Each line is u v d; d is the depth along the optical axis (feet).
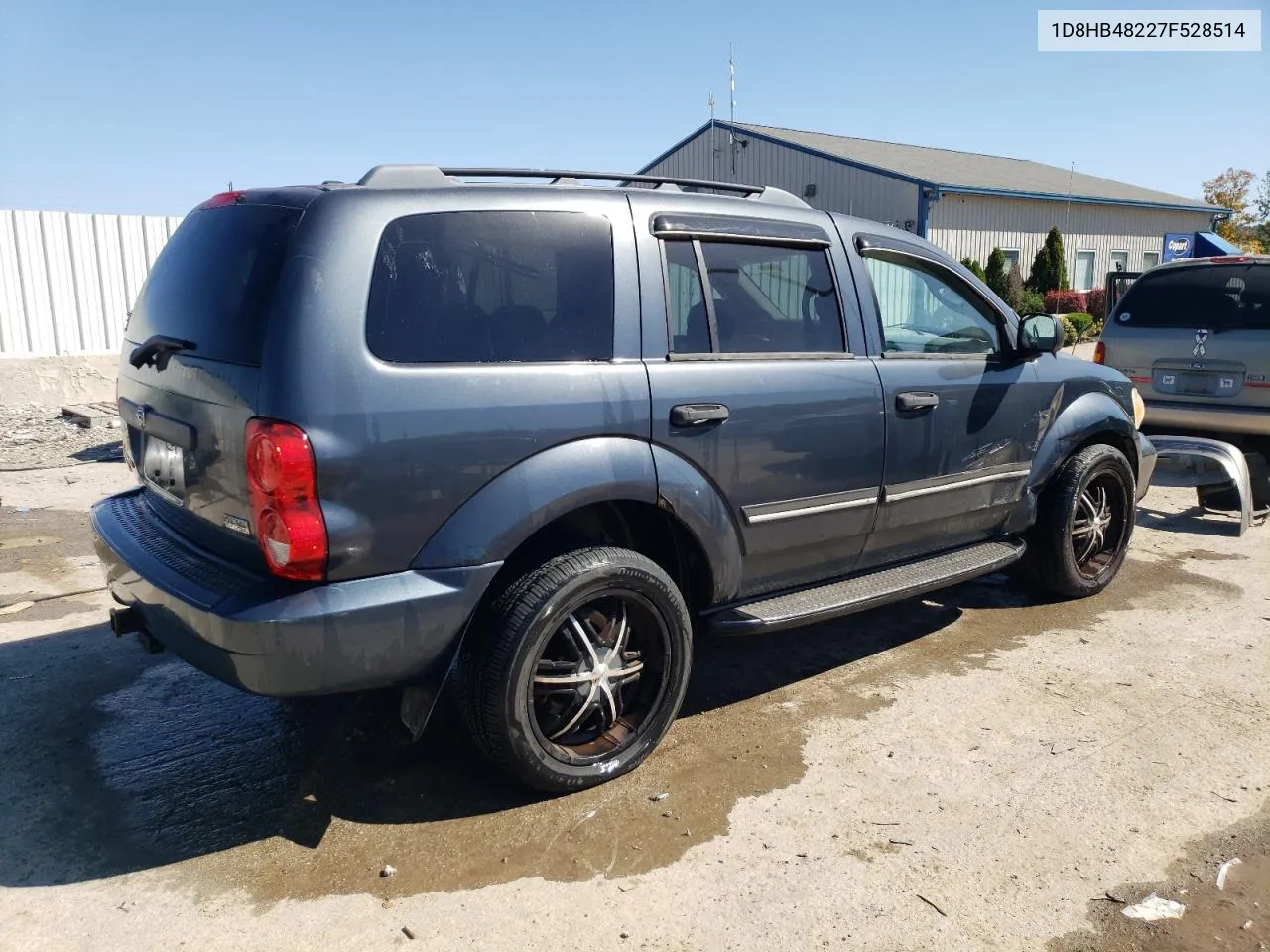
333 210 9.29
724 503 11.56
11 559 18.95
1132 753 11.75
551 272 10.41
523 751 10.12
